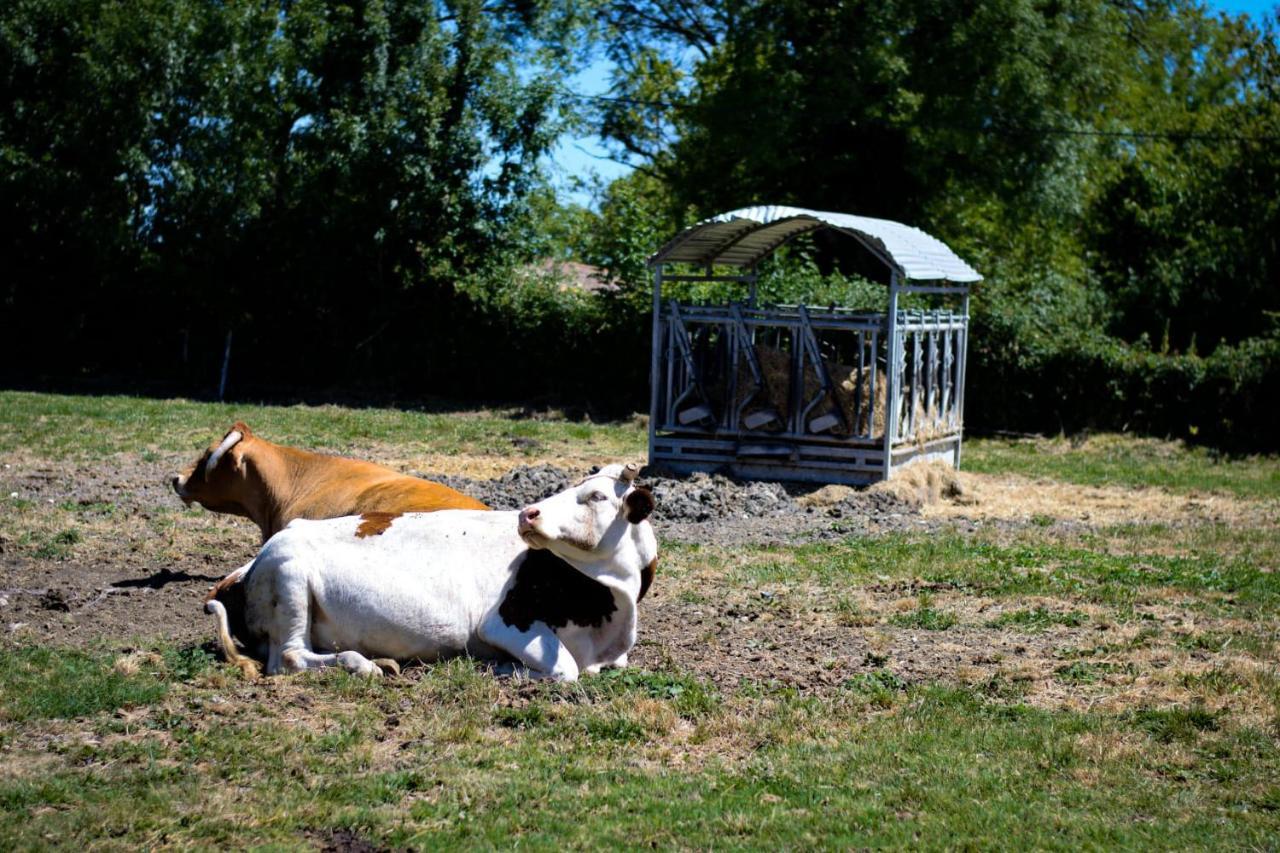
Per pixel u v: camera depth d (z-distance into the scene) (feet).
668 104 124.36
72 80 84.58
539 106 87.92
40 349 91.09
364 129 84.99
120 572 31.71
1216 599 32.30
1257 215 103.24
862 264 94.53
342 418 67.67
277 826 16.80
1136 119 121.49
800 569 35.17
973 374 78.23
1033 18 88.94
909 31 90.68
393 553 23.32
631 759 19.67
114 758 18.89
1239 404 74.18
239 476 28.71
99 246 84.79
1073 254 109.81
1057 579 34.12
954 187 94.68
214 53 86.43
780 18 92.22
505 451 59.52
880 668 25.29
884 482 49.78
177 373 90.68
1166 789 19.02
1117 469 62.23
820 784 18.83
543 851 16.25
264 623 23.18
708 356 53.93
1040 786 19.07
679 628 28.04
